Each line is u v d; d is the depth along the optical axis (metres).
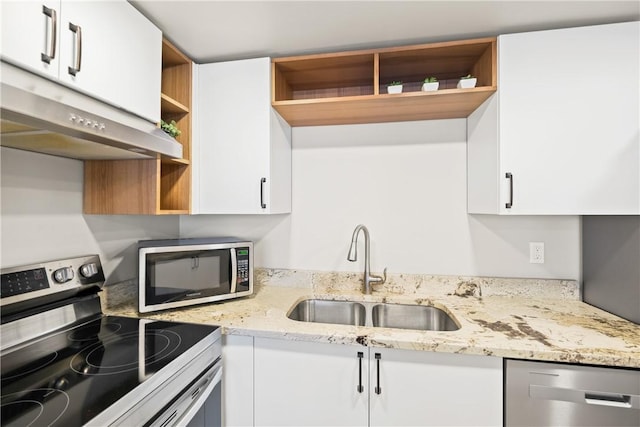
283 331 1.16
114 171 1.34
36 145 1.03
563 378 1.00
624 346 1.01
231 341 1.22
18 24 0.77
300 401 1.17
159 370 0.87
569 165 1.24
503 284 1.62
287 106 1.51
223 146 1.54
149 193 1.31
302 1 1.16
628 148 1.19
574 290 1.55
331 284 1.78
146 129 1.13
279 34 1.38
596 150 1.21
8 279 1.02
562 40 1.24
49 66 0.85
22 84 0.79
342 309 1.68
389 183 1.74
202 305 1.48
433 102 1.45
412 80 1.68
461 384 1.07
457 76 1.64
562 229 1.58
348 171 1.79
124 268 1.56
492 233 1.64
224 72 1.54
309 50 1.51
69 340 1.08
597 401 0.98
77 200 1.33
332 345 1.15
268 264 1.87
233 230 1.92
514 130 1.28
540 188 1.26
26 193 1.13
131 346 1.03
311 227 1.82
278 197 1.62
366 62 1.50
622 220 1.29
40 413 0.69
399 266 1.73
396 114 1.62
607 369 0.98
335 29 1.34
